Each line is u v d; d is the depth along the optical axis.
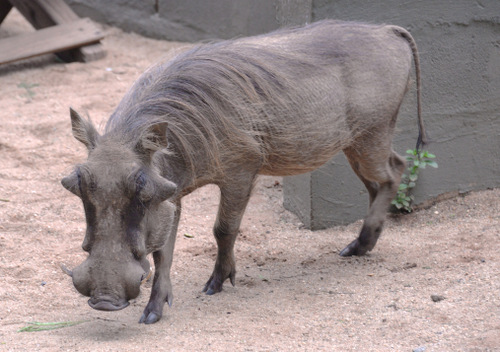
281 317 5.41
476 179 8.36
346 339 4.89
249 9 12.11
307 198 7.79
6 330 5.15
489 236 7.04
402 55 6.63
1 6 13.77
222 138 5.47
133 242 4.51
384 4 7.48
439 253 6.74
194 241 7.31
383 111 6.52
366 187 7.21
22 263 6.52
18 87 11.71
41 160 9.16
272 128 5.80
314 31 6.41
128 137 4.77
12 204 7.94
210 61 5.57
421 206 8.21
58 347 4.76
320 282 6.28
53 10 13.38
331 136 6.23
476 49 7.94
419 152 7.93
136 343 4.86
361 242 6.96
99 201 4.46
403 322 5.10
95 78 12.06
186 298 5.96
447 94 7.98
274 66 5.82
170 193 4.64
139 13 14.30
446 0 7.67
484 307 5.24
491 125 8.24
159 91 5.30
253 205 8.50
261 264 6.84
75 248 6.95
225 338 4.96
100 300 4.39
